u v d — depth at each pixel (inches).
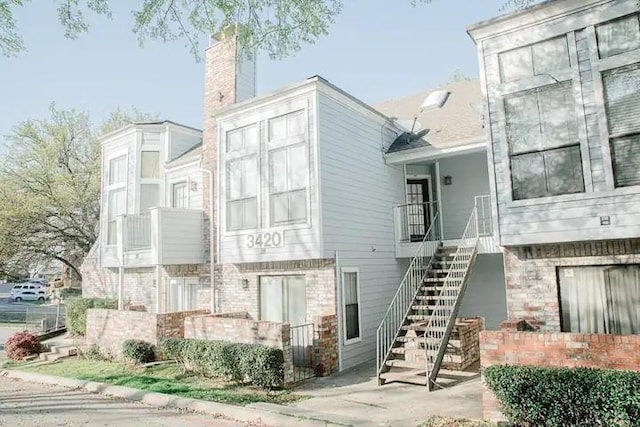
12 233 979.9
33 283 1664.6
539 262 308.2
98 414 295.9
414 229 544.4
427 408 281.3
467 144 463.5
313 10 348.5
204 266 534.6
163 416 289.4
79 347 532.1
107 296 671.8
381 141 516.7
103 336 513.0
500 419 247.0
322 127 422.9
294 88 429.4
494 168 315.9
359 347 432.5
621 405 206.4
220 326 408.8
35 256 1053.8
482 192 515.8
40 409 311.3
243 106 468.8
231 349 362.9
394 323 479.5
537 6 296.8
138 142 622.5
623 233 265.7
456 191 533.0
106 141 661.9
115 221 628.4
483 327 435.2
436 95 623.2
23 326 841.5
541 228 293.3
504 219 308.5
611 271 287.1
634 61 268.7
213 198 530.3
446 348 376.2
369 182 484.1
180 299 567.2
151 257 513.3
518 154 307.1
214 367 372.5
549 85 298.5
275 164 444.8
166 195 620.7
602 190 274.5
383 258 491.5
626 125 270.2
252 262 465.1
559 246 301.6
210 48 579.2
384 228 500.7
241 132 479.8
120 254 552.7
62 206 1036.5
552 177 294.2
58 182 1042.7
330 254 412.2
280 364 342.3
